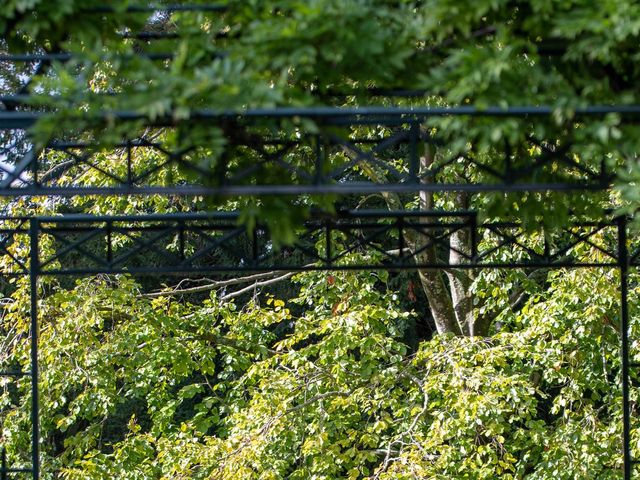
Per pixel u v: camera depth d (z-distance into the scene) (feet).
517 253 80.07
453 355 78.07
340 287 84.69
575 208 41.96
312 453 77.36
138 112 28.35
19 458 80.33
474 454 75.87
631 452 75.10
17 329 86.12
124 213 87.92
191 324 89.40
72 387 91.25
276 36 28.32
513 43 29.55
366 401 79.66
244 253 124.57
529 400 73.05
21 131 100.73
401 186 32.86
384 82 32.22
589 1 29.43
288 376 80.74
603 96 31.60
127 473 79.15
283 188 31.58
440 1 28.81
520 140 38.78
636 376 80.43
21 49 33.65
